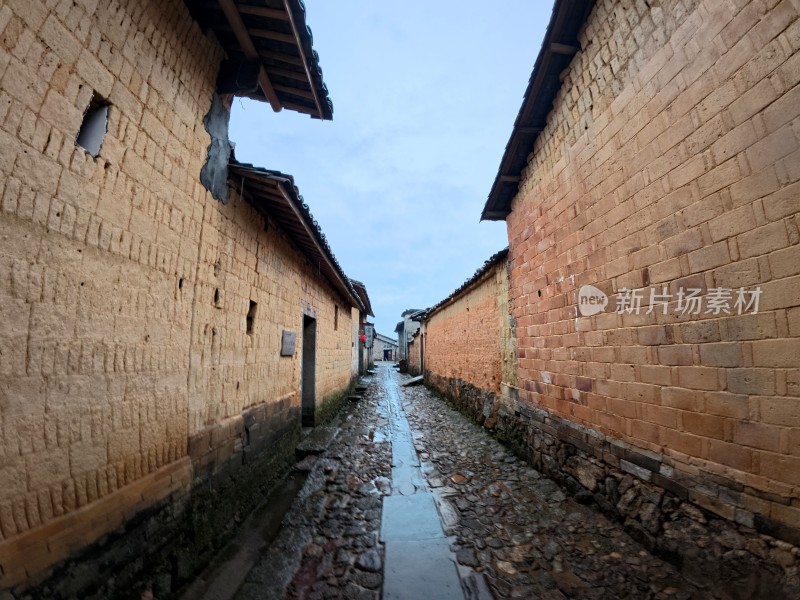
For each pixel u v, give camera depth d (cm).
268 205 425
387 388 1447
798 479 197
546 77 426
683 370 268
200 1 285
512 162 532
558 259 440
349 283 895
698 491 255
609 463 347
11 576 152
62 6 182
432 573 274
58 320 178
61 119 181
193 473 279
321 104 398
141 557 222
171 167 264
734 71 228
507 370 610
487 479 461
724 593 233
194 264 291
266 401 436
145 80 240
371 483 452
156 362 245
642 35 303
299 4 269
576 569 277
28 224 164
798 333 197
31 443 164
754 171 217
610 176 345
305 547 310
